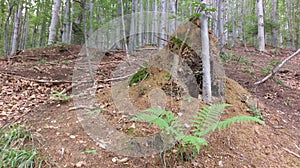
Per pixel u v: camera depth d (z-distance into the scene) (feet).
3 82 14.24
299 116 10.75
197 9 10.12
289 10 50.37
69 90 12.32
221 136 7.63
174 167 6.26
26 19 52.90
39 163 6.50
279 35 50.52
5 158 6.62
